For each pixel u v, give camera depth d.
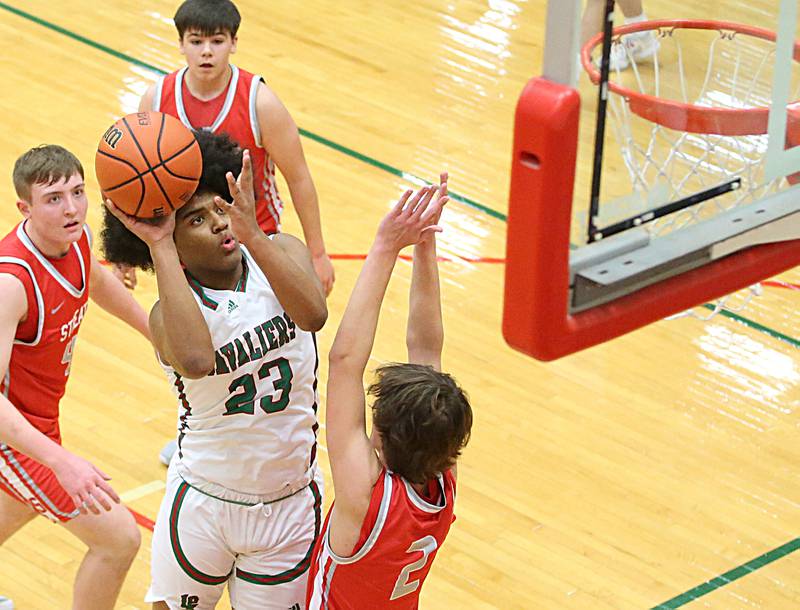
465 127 12.05
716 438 8.08
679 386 8.59
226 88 6.43
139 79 12.53
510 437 7.96
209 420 4.87
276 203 6.80
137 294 9.21
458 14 14.71
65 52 12.99
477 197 10.84
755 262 3.94
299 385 4.95
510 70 13.36
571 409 8.29
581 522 7.26
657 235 3.80
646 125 3.80
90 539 5.53
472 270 9.80
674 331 9.21
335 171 11.03
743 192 4.05
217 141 4.79
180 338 4.53
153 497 7.25
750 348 9.05
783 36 4.14
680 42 4.04
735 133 4.05
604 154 3.58
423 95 12.63
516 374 8.62
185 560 5.05
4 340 5.20
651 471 7.73
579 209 3.56
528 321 3.45
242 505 4.96
